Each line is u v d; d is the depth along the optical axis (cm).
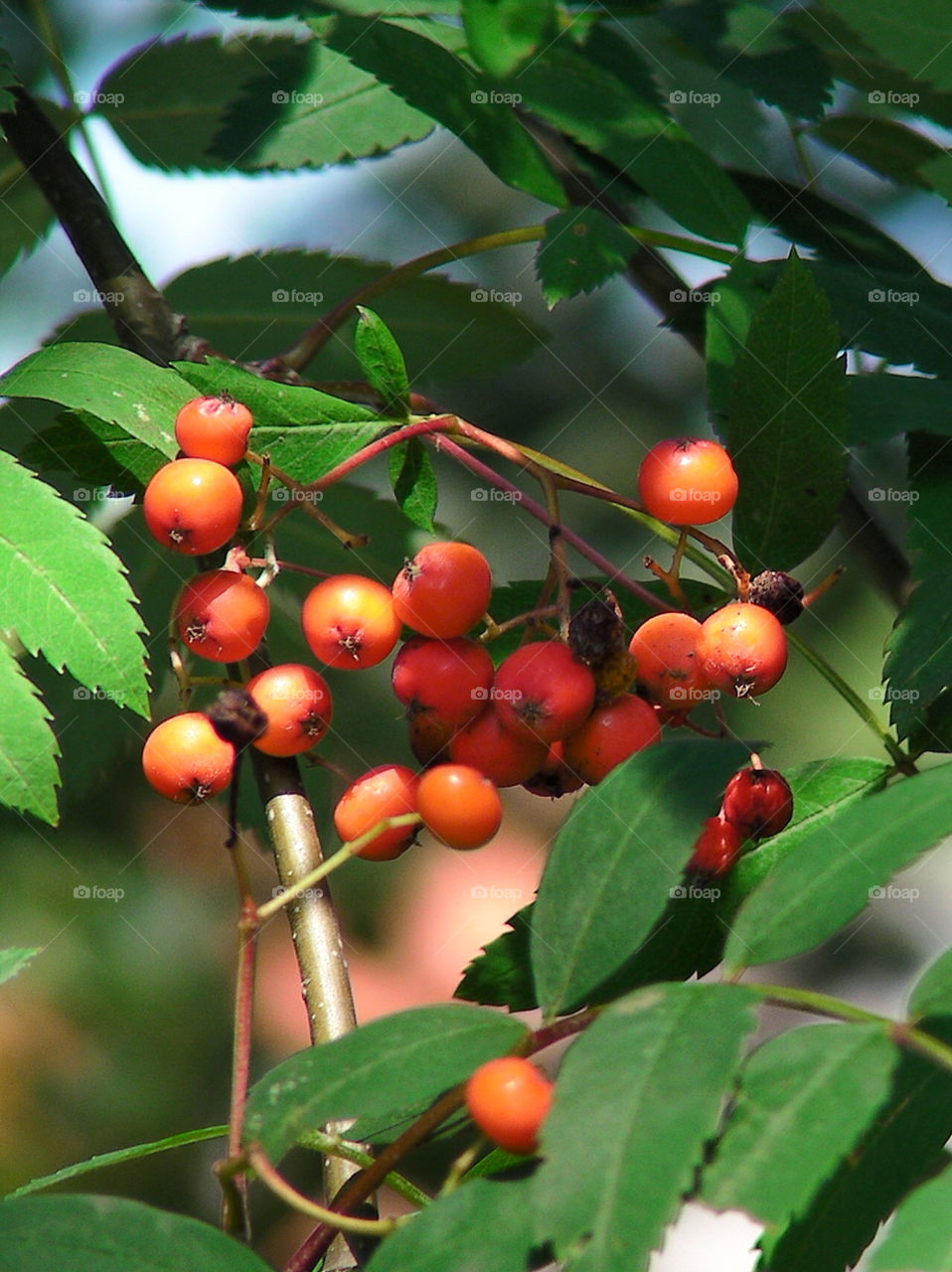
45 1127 82
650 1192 67
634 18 78
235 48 79
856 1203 70
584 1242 67
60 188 78
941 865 80
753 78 77
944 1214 67
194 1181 83
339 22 77
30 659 79
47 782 72
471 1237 68
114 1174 83
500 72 77
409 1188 71
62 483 78
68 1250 68
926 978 68
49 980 83
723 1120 68
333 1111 68
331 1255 71
